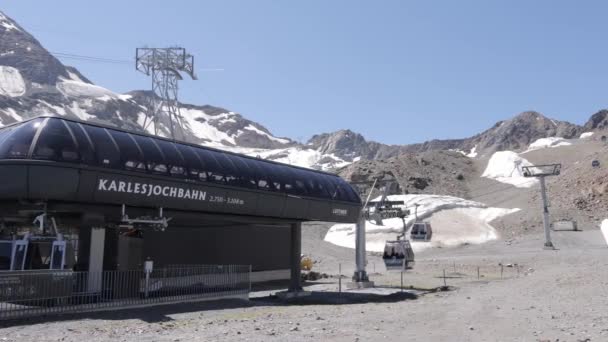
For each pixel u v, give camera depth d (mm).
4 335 13914
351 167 159625
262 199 26016
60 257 18797
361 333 14758
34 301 17484
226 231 38000
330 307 23438
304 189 28953
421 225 46531
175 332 14938
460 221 98938
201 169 23547
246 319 18281
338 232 96375
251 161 27219
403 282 41156
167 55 149500
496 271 52312
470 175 160875
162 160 22016
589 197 101125
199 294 23969
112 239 22062
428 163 164250
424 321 17500
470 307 21703
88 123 20688
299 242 30516
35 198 18250
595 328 14570
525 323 16156
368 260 71812
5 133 19859
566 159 166875
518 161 161000
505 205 116062
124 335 14289
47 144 18438
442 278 45188
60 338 13641
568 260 55250
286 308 22797
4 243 19344
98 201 19625
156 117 150125
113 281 20766
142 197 20828
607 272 34406
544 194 74625
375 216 37812
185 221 31625
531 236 85875
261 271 40469
